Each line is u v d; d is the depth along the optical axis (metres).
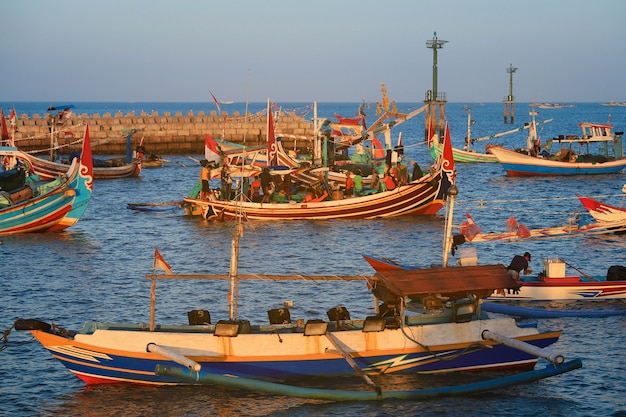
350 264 36.19
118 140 102.38
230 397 20.61
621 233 42.47
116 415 19.66
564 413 19.84
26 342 24.80
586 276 30.06
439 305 22.03
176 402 20.33
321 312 28.08
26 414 19.72
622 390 21.23
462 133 171.00
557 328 26.30
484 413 19.80
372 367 21.30
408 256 38.12
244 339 20.58
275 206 47.31
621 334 25.66
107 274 34.09
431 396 20.47
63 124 99.38
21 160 67.69
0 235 43.47
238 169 49.16
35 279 33.06
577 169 74.75
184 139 105.88
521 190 65.31
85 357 20.67
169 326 21.25
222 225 46.94
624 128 172.12
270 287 31.48
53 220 44.25
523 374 21.22
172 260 37.28
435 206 48.59
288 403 20.25
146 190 66.94
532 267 35.41
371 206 47.72
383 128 62.47
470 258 23.97
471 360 21.94
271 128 53.28
